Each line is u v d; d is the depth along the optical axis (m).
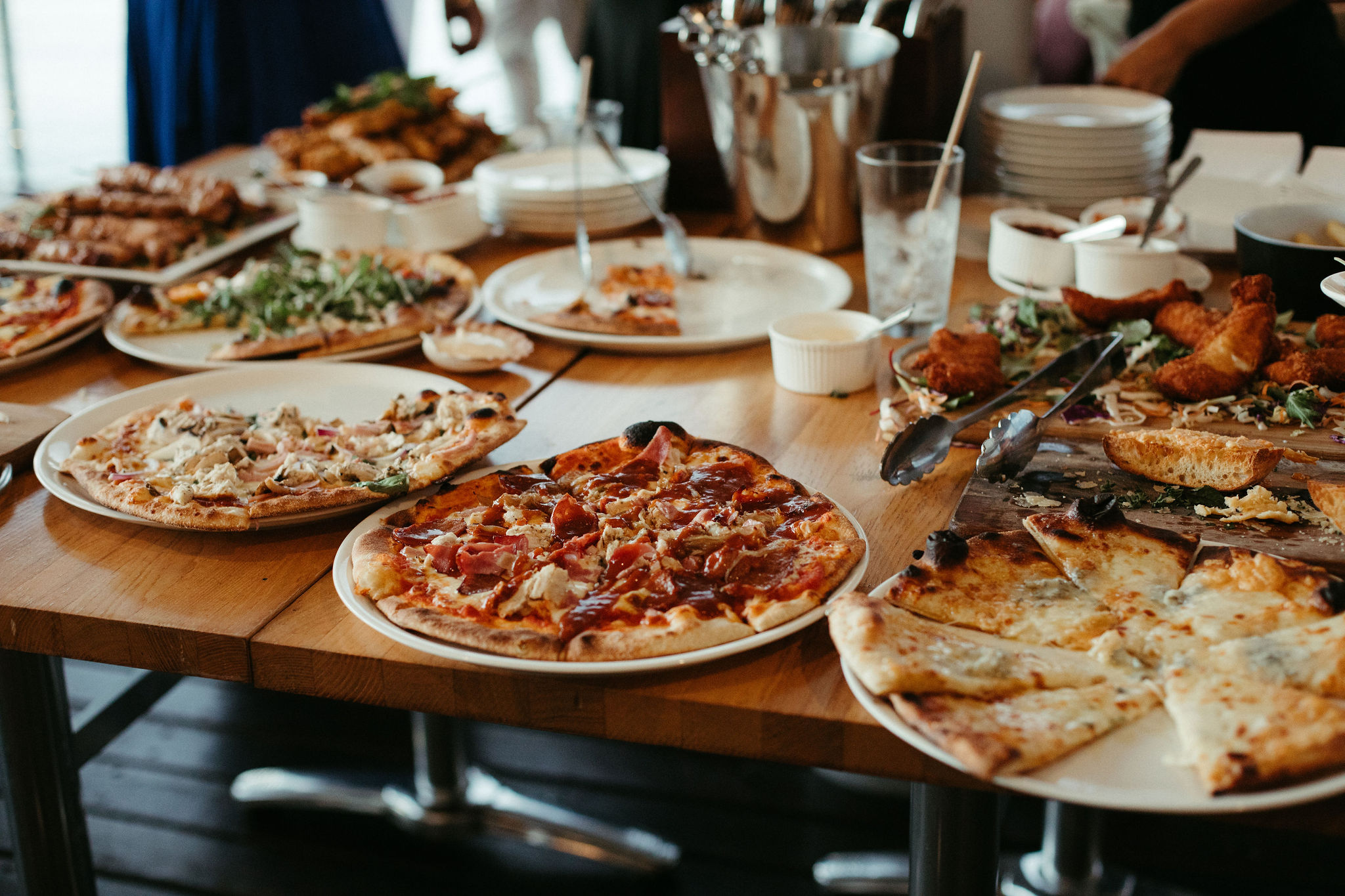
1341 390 1.30
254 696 2.57
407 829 2.17
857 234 2.04
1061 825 1.78
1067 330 1.47
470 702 0.94
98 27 6.77
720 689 0.89
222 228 2.10
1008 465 1.14
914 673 0.80
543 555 1.01
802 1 2.10
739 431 1.35
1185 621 0.87
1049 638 0.87
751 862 2.11
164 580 1.07
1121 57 2.71
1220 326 1.33
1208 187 2.02
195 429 1.26
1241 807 0.71
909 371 1.38
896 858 1.99
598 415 1.40
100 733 1.46
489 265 2.02
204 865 2.11
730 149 1.98
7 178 4.53
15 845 1.40
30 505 1.21
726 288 1.83
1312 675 0.79
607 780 2.33
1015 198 2.13
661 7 3.34
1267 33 2.65
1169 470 1.12
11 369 1.54
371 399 1.42
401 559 1.02
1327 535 1.02
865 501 1.17
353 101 2.51
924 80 2.10
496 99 5.47
